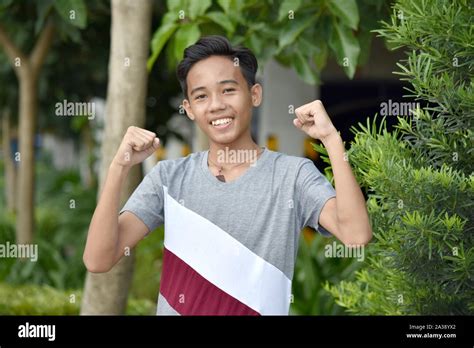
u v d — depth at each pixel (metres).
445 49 3.42
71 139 21.64
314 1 4.77
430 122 3.52
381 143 3.54
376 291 4.05
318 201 2.91
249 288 2.92
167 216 3.01
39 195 18.78
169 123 11.28
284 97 10.64
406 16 3.57
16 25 8.73
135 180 5.42
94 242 2.95
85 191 12.84
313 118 2.88
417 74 3.43
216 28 5.12
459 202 3.27
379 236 3.51
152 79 9.71
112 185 2.92
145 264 8.80
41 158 29.80
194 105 3.06
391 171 3.29
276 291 2.92
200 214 2.98
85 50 9.38
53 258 9.76
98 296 5.41
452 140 3.50
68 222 11.91
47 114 12.85
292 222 2.94
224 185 2.99
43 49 9.53
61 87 10.94
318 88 11.03
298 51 4.98
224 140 3.01
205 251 2.95
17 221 10.20
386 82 11.02
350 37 4.77
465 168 3.53
